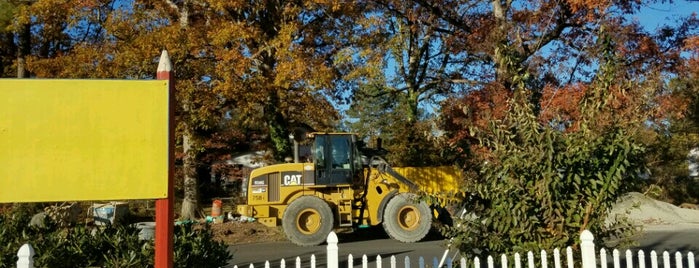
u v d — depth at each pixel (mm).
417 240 15836
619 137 6266
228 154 28297
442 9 19703
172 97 5465
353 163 16344
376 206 16344
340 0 19156
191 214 22359
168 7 20359
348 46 20359
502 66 7426
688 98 16500
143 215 23328
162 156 5344
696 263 9844
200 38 18297
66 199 5133
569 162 6301
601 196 6262
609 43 6797
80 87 5285
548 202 6277
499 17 17922
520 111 6629
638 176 6645
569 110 13531
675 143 29438
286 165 16391
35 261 5992
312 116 20688
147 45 17438
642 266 6367
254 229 18594
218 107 20328
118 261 6008
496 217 6355
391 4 19844
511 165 6312
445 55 26344
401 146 20594
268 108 21234
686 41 15469
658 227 19266
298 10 19203
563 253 6246
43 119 5195
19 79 5207
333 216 15914
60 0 19016
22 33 27719
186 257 6230
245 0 19109
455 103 17094
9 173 5086
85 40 25438
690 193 30688
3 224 7055
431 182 16203
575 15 16781
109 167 5234
